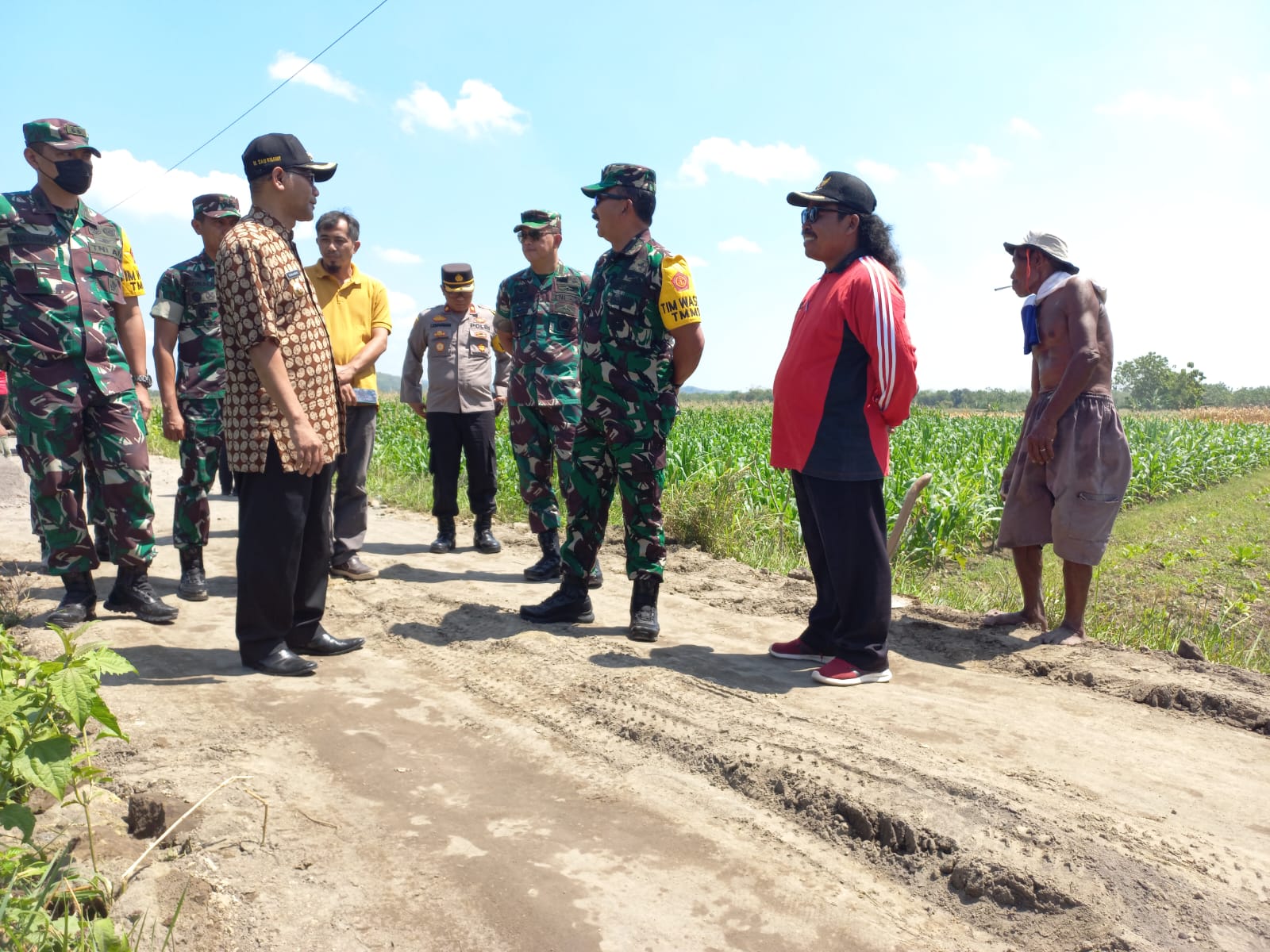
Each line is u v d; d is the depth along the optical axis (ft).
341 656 12.14
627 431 12.75
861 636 11.30
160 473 32.81
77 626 12.71
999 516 32.42
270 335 10.26
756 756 8.59
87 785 7.56
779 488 29.96
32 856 5.95
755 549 21.58
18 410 12.26
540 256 16.70
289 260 10.72
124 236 13.44
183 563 14.94
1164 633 15.70
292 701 10.28
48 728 6.16
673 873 6.87
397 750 8.99
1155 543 31.48
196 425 14.73
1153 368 401.29
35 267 12.03
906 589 18.45
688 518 22.03
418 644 12.70
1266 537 34.27
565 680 11.07
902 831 7.26
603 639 12.98
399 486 31.83
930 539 28.73
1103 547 12.76
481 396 19.65
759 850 7.25
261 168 10.71
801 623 14.55
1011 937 6.19
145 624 13.12
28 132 11.85
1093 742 9.43
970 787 7.84
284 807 7.61
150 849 6.13
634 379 12.69
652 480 12.91
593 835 7.40
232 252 10.21
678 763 8.79
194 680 10.84
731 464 32.73
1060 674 11.77
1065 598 13.44
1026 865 6.68
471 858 6.97
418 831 7.36
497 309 17.80
